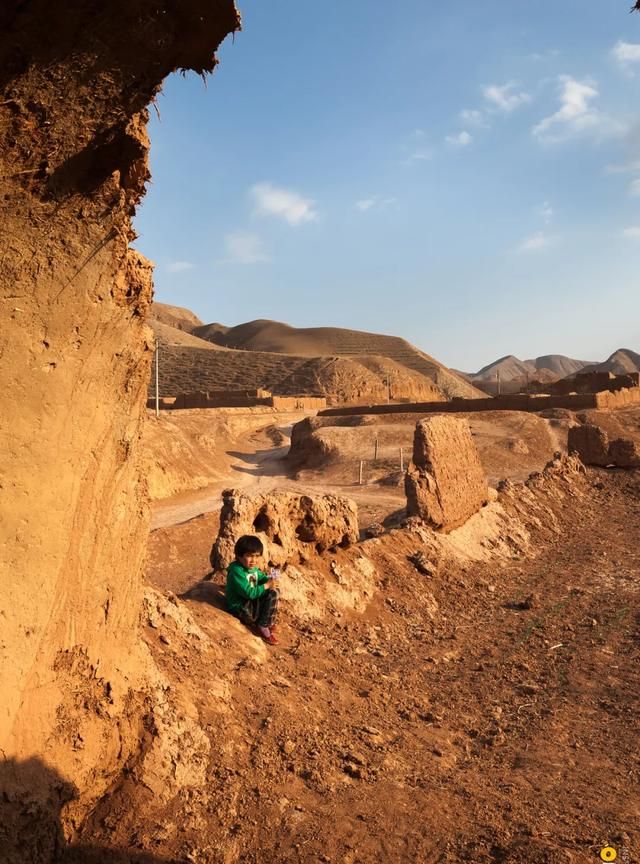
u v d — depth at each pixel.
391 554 12.98
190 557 20.36
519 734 7.18
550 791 5.94
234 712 6.22
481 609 12.13
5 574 3.96
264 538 9.84
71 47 3.46
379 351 189.38
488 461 40.84
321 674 7.85
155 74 3.72
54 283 4.04
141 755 4.95
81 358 4.28
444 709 7.75
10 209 3.79
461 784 5.98
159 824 4.71
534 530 18.59
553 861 4.74
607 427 47.94
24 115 3.60
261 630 8.17
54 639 4.33
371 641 9.62
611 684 8.61
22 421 4.01
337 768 5.92
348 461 44.78
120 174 4.07
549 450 43.75
